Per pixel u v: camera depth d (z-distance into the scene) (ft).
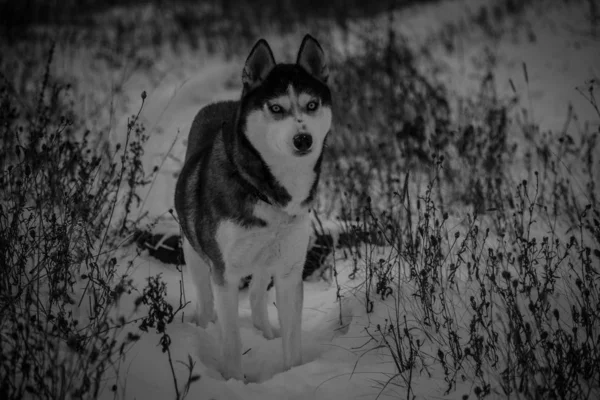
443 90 23.17
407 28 36.63
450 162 17.99
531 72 27.09
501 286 11.73
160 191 16.25
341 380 9.96
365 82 24.59
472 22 36.24
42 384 8.10
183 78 27.68
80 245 12.32
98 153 17.58
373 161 17.39
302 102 10.00
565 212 14.43
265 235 10.16
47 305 10.50
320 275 13.97
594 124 20.59
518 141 19.88
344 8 39.68
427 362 10.16
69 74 26.89
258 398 9.55
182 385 9.52
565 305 11.11
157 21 39.91
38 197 11.18
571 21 33.40
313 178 10.37
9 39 30.78
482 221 14.55
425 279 10.92
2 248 10.39
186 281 13.32
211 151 11.06
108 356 8.27
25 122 19.48
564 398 8.65
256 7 42.34
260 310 12.31
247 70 10.50
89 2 44.24
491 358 9.98
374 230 13.34
